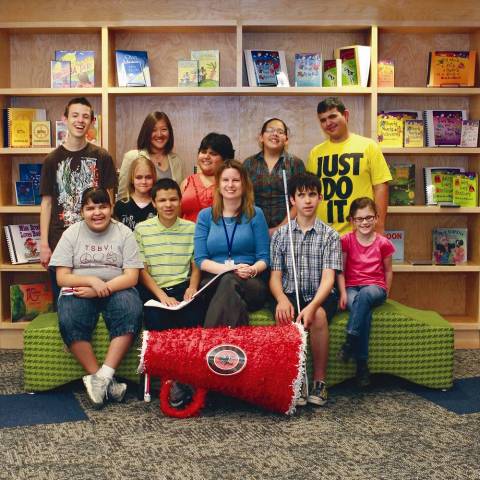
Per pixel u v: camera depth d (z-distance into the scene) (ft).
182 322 12.07
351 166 14.10
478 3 16.29
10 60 16.88
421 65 17.02
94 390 11.32
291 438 10.00
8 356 15.23
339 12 16.25
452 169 16.74
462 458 9.25
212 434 10.18
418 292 17.49
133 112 16.93
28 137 16.21
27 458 9.29
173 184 12.73
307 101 16.99
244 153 17.07
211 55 16.06
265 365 10.73
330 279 12.14
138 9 16.25
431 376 12.41
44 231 13.78
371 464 9.05
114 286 11.97
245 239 12.40
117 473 8.79
